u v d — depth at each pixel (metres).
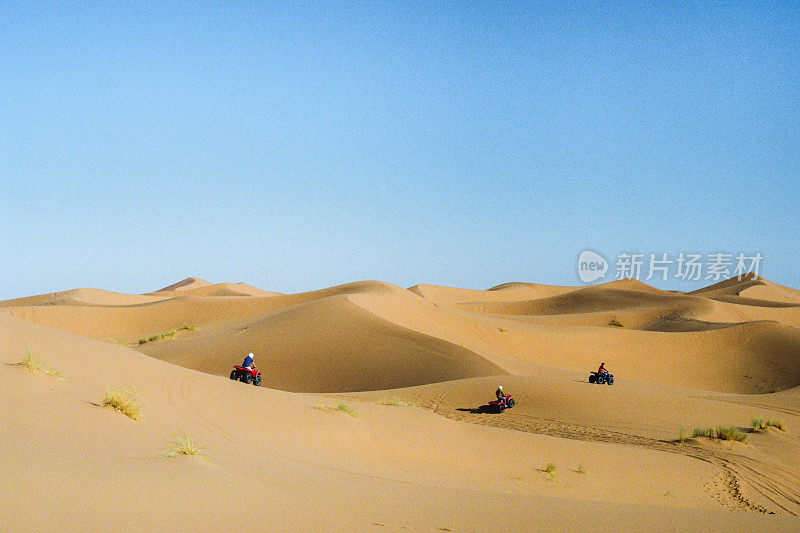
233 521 6.17
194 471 7.64
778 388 61.69
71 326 86.88
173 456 8.19
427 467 13.29
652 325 105.31
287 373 49.06
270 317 67.75
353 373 47.53
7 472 6.20
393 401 25.19
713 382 66.88
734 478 16.91
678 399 32.75
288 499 7.34
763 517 9.70
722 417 30.03
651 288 161.62
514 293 187.62
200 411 12.20
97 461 7.27
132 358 14.37
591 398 31.41
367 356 50.25
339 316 60.44
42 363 11.05
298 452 11.37
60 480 6.30
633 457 18.25
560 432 24.94
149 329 89.12
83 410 9.36
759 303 138.12
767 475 17.81
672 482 15.93
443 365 46.81
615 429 25.88
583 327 83.19
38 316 87.19
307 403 16.36
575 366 68.25
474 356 48.56
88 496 6.02
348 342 53.44
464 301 167.00
